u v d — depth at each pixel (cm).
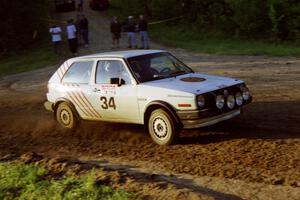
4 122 1720
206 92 1156
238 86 1222
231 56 3156
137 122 1270
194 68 2689
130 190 891
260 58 2947
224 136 1238
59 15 5991
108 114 1334
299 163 990
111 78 1298
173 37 4797
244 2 4434
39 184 976
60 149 1293
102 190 895
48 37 5094
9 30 4869
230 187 897
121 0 6019
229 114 1204
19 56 4488
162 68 1302
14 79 3031
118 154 1190
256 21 4375
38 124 1627
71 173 1019
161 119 1203
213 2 5147
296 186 876
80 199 880
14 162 1144
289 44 3884
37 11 5209
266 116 1418
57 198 899
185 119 1156
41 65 3491
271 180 910
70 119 1455
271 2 4169
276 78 2142
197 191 866
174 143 1211
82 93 1387
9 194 967
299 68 2391
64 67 1468
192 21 5325
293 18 4028
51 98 1497
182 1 5462
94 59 1379
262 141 1164
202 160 1070
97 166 1059
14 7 4962
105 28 5141
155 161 1098
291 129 1255
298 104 1561
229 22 4672
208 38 4634
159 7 5547
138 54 1328
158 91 1199
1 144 1406
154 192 868
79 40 4103
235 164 1020
